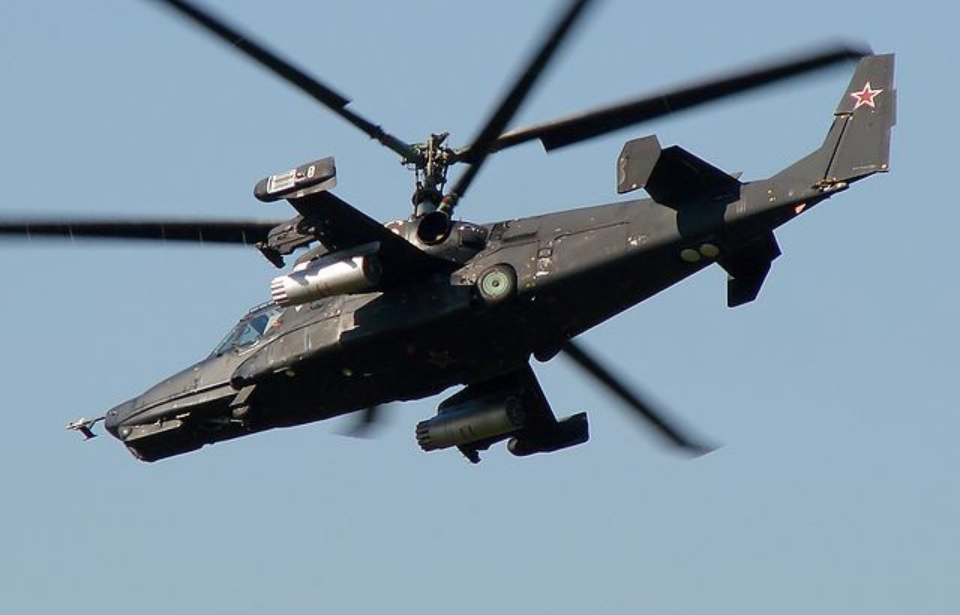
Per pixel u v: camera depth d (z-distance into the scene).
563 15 73.44
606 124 77.19
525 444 88.75
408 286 82.00
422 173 81.75
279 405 86.75
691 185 77.31
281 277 80.88
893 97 75.50
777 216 76.19
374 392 85.31
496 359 82.94
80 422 94.06
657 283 79.56
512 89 76.75
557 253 79.81
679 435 88.62
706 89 74.56
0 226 81.38
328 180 75.44
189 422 89.81
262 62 75.00
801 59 72.75
